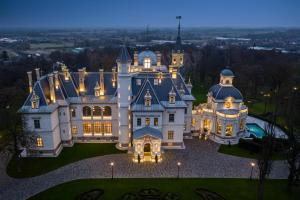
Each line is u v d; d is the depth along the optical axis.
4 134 89.19
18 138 77.75
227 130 97.12
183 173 76.31
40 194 66.19
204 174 75.94
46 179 72.81
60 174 75.25
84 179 72.88
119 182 71.56
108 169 77.94
